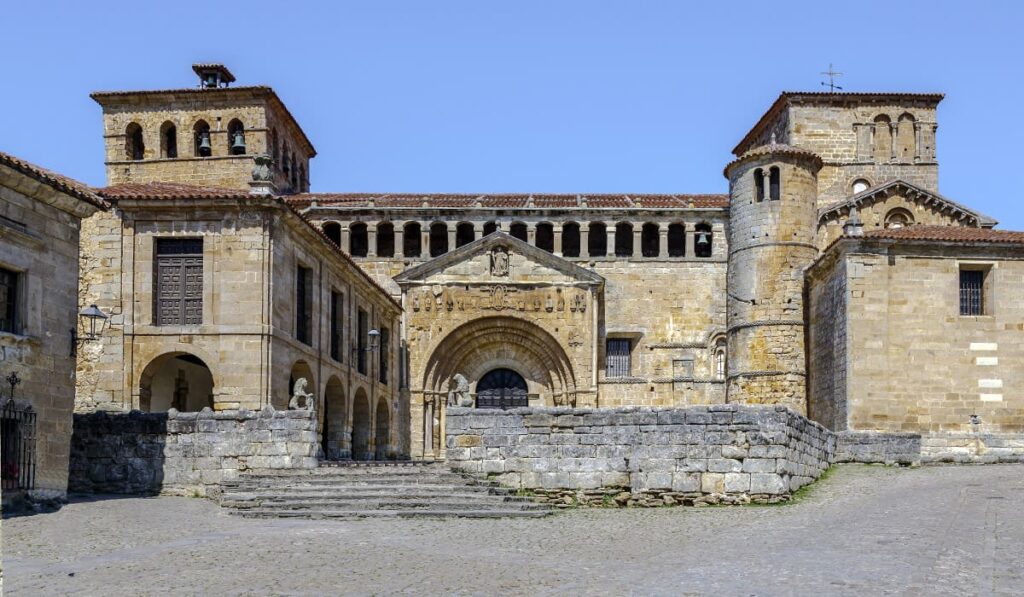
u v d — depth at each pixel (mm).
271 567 17125
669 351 66625
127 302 35875
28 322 26688
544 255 64188
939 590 14266
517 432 28859
